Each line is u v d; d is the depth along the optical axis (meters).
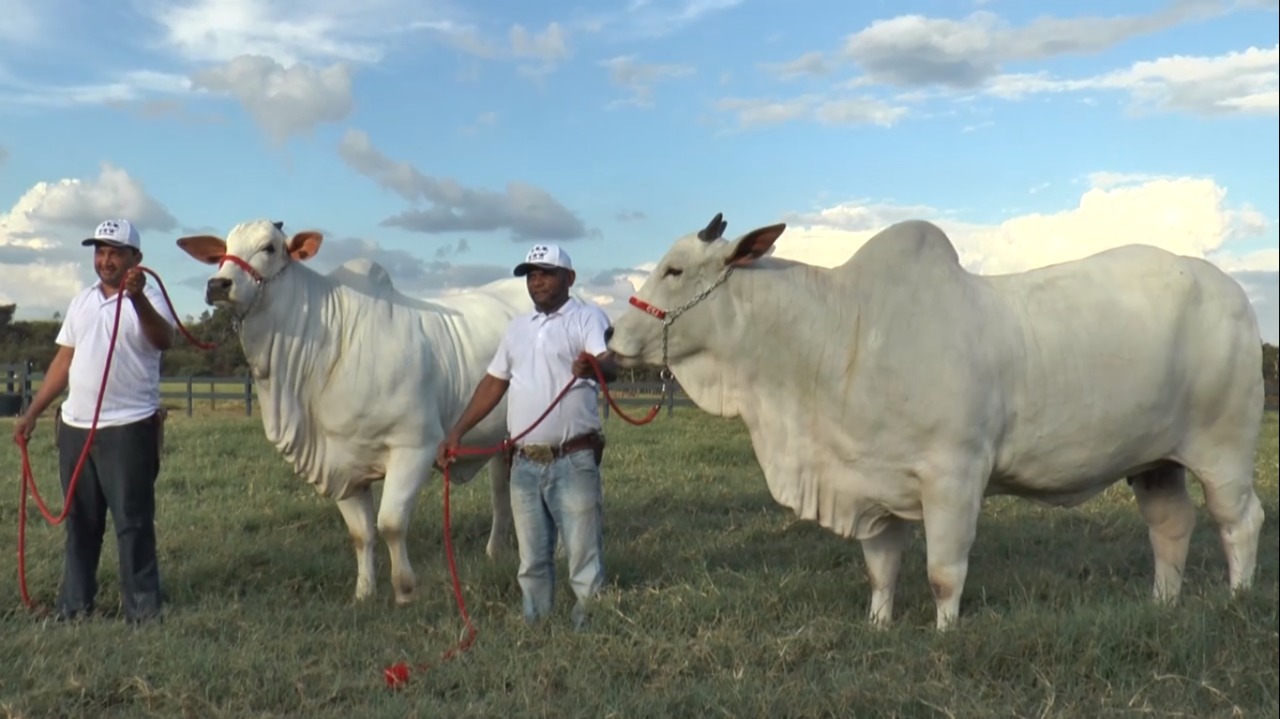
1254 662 4.45
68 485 5.56
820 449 5.30
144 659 4.48
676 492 9.29
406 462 6.01
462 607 5.21
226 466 10.45
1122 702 4.11
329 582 6.36
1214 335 5.55
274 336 5.86
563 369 5.22
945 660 4.46
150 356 5.58
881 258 5.20
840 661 4.55
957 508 5.04
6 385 18.80
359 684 4.33
